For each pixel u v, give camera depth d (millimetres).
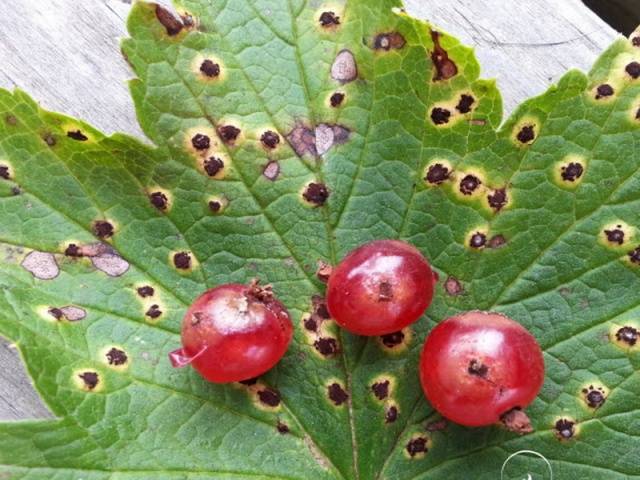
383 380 72
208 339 63
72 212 69
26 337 64
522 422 64
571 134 68
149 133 68
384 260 65
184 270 71
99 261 70
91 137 67
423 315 72
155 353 69
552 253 70
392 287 64
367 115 70
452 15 83
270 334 64
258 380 70
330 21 69
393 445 72
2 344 80
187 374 69
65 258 69
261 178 70
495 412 63
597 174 69
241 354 64
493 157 69
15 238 68
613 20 96
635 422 68
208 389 69
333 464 71
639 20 95
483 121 68
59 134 67
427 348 66
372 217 71
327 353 71
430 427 71
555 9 84
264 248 71
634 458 68
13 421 62
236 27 69
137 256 70
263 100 70
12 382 80
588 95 67
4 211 68
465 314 67
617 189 69
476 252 71
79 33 83
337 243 71
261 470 69
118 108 83
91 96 83
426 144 70
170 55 68
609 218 69
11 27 83
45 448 63
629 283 69
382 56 68
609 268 69
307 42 69
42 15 84
